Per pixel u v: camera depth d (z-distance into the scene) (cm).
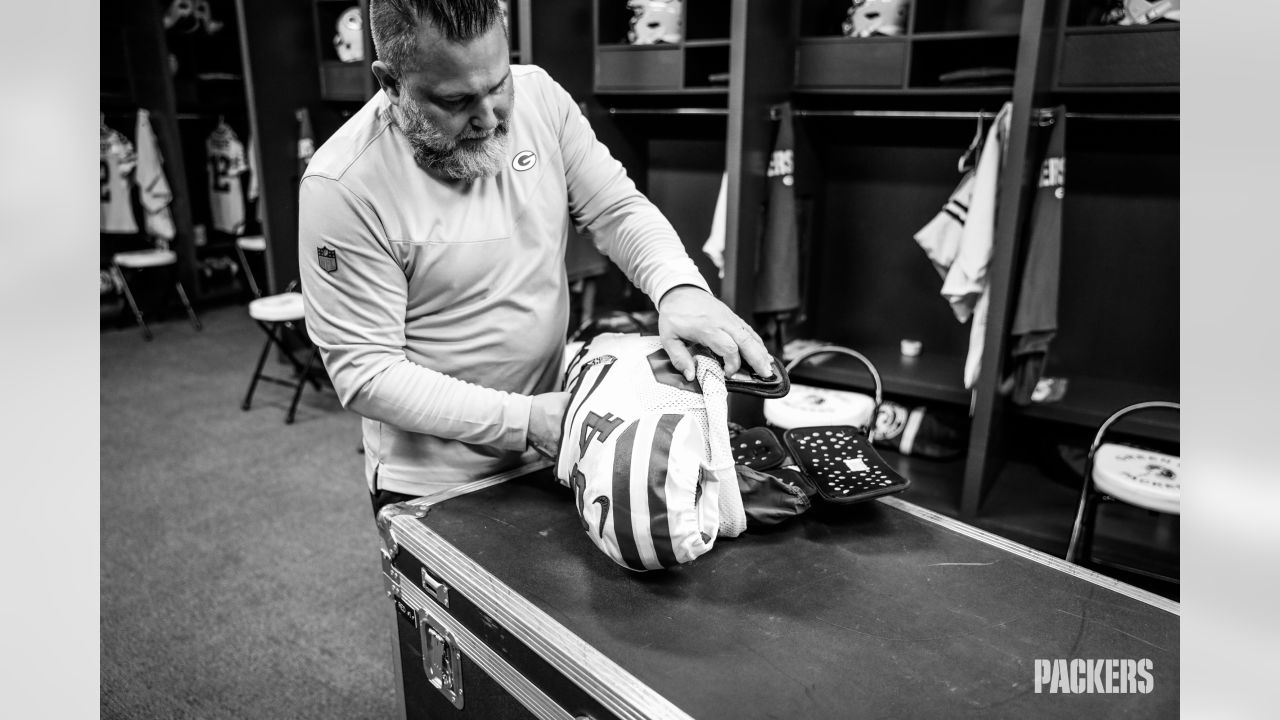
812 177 298
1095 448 195
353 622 211
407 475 130
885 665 85
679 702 80
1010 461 283
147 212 509
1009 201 221
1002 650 87
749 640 89
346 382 115
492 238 118
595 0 303
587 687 85
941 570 102
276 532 258
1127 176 254
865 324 314
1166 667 85
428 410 114
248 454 319
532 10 282
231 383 405
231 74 598
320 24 400
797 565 103
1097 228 262
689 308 110
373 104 113
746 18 241
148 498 280
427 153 108
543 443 115
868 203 302
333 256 110
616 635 90
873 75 258
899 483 114
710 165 337
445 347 122
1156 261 255
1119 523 237
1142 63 213
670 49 291
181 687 186
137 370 425
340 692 185
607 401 101
